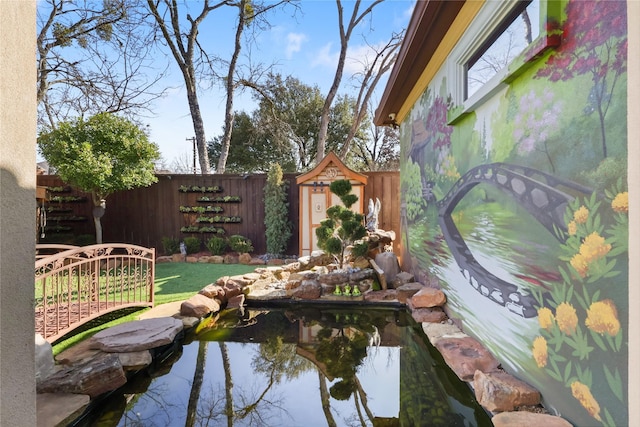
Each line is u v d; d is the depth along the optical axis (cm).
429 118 420
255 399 267
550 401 183
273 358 338
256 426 233
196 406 257
